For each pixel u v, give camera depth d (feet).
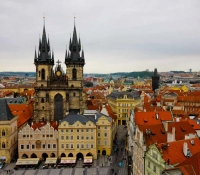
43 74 632.79
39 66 630.33
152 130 325.21
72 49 629.10
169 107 599.57
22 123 555.28
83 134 470.39
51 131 470.39
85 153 472.44
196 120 433.07
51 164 442.91
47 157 470.80
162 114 417.49
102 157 482.69
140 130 320.50
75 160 453.58
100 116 514.27
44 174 410.31
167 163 238.68
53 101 623.36
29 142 469.57
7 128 463.01
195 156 211.00
